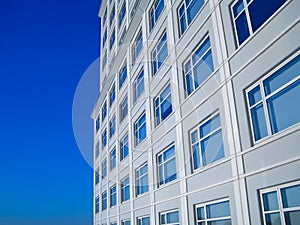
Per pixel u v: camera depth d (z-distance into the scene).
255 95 8.16
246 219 7.66
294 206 6.46
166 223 12.78
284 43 7.11
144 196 15.47
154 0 17.33
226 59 9.32
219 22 9.97
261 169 7.36
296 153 6.46
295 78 6.77
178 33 13.31
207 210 9.77
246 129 8.12
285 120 7.07
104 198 25.27
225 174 8.80
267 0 8.05
